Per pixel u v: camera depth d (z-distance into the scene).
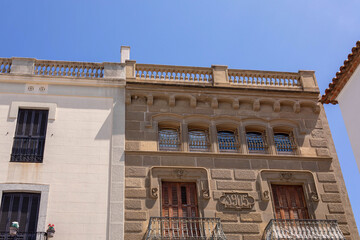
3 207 17.78
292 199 20.03
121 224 17.97
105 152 19.59
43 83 20.98
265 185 19.84
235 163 20.25
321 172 20.66
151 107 21.38
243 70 23.31
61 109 20.44
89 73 21.92
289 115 22.27
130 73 22.14
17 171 18.52
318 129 22.06
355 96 18.97
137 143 20.19
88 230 17.67
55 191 18.30
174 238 17.59
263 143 21.50
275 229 18.39
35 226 17.55
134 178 19.16
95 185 18.70
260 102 22.33
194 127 21.44
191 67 22.97
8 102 20.22
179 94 21.72
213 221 18.52
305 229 18.86
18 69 21.28
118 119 20.61
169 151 20.03
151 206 18.61
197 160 20.05
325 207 19.72
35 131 19.77
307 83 23.30
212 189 19.44
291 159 20.80
